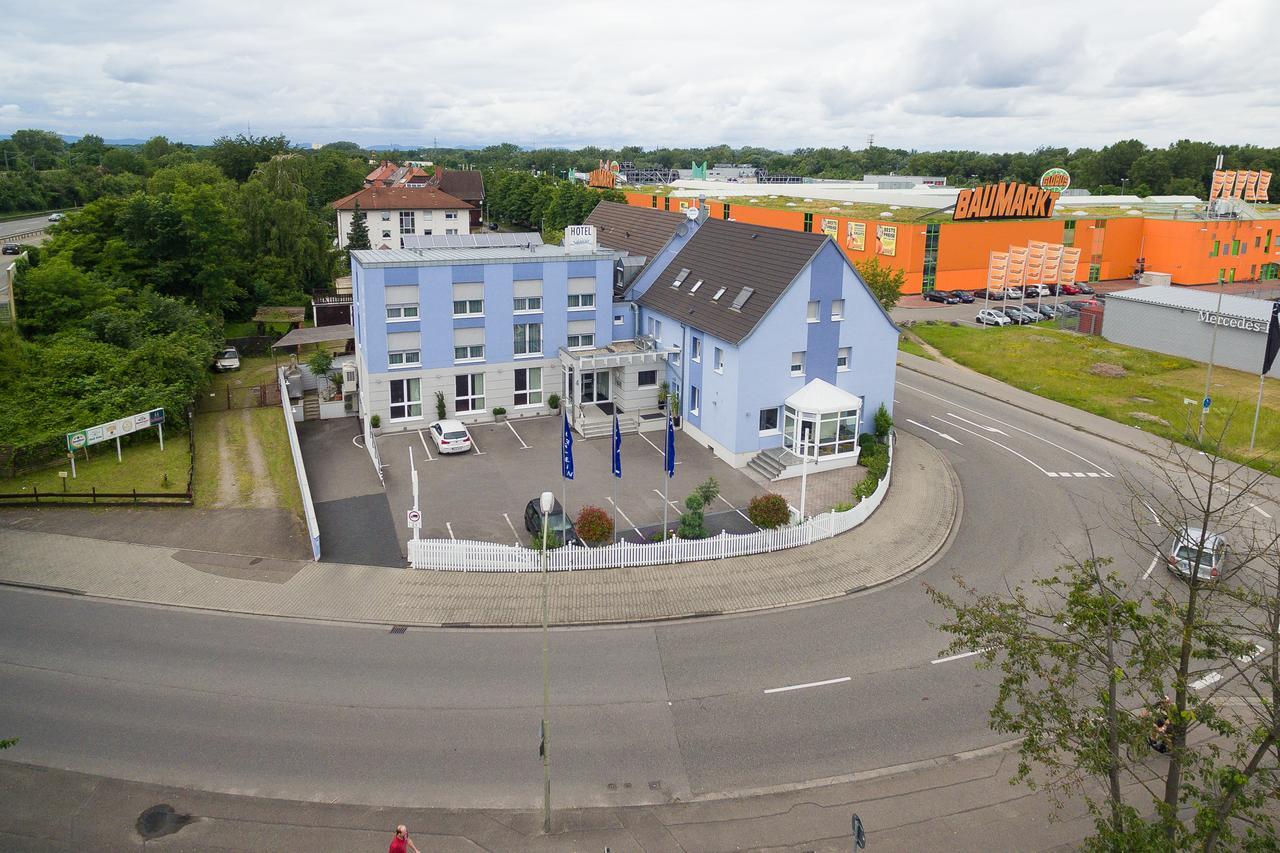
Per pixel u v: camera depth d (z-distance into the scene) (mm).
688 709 23109
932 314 83375
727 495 37688
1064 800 20141
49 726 21953
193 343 50844
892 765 21219
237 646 25703
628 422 45469
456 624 27078
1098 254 104000
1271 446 45438
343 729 22031
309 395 52438
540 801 19750
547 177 167500
